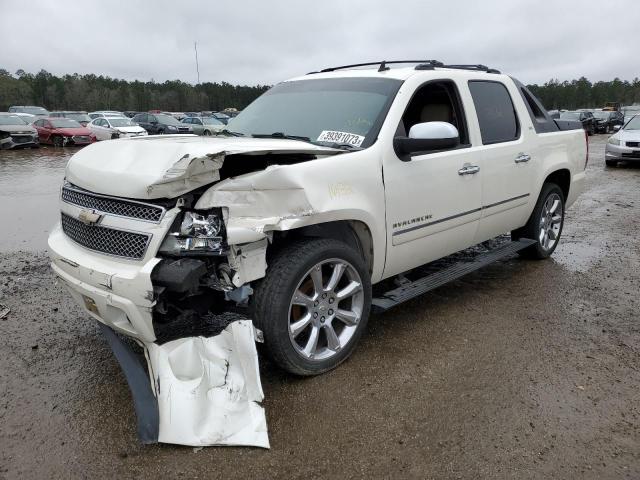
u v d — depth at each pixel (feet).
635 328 13.19
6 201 32.30
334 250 10.32
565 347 12.14
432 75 13.35
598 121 105.50
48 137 78.84
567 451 8.58
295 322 10.26
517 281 16.67
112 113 106.63
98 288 9.35
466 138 14.01
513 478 7.99
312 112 13.01
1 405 9.81
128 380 9.35
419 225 12.45
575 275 17.30
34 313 14.08
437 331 12.94
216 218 8.80
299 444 8.69
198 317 11.44
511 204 15.72
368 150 11.15
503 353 11.82
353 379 10.65
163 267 8.59
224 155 8.68
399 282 13.09
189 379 9.03
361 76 13.55
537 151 16.57
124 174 9.09
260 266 9.30
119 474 8.04
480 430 9.08
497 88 15.69
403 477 8.00
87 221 9.50
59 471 8.11
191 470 8.09
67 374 10.96
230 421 8.71
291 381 10.56
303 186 9.36
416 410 9.63
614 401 9.99
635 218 26.86
